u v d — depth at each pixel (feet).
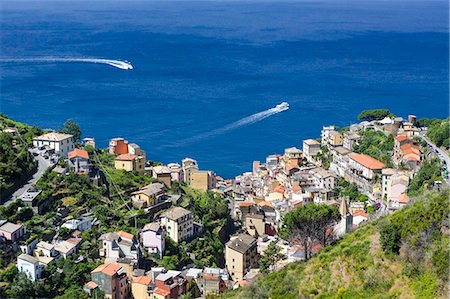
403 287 279.08
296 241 450.30
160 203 619.26
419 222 297.53
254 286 341.00
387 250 299.99
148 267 525.34
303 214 403.54
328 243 396.16
